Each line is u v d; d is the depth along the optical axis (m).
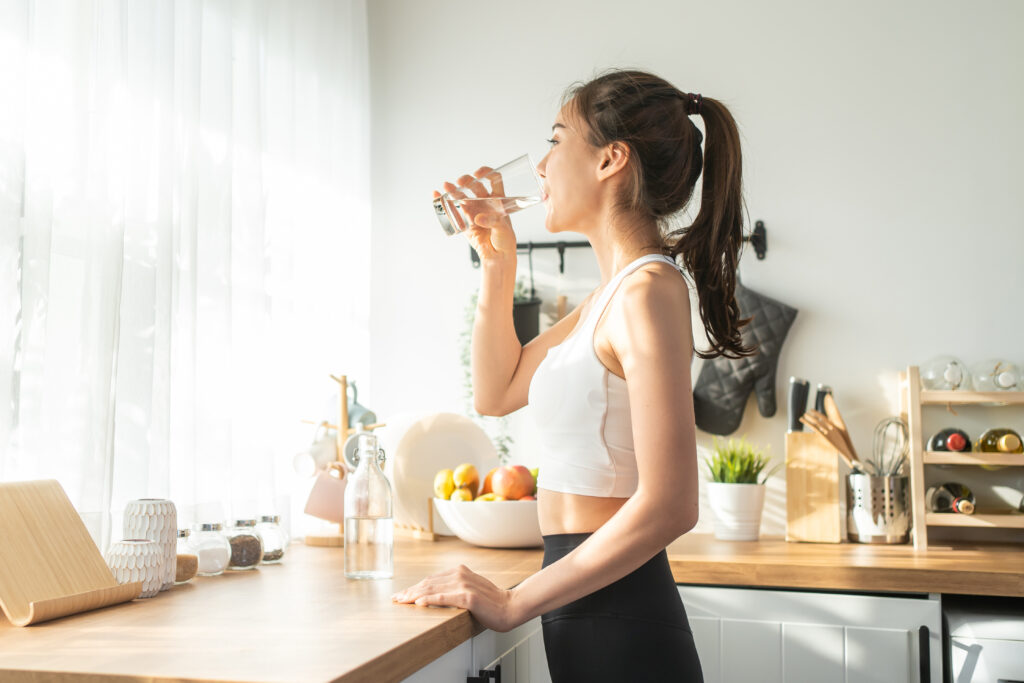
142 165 1.67
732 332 1.19
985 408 2.43
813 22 2.63
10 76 1.37
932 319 2.49
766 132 2.63
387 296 2.85
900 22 2.57
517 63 2.83
